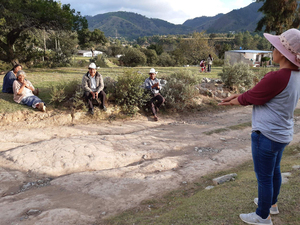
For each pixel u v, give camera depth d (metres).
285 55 1.96
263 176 2.28
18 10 17.39
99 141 6.42
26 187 4.36
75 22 20.86
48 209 3.50
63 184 4.34
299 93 2.06
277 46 2.04
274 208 2.58
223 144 6.62
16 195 4.01
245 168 4.80
